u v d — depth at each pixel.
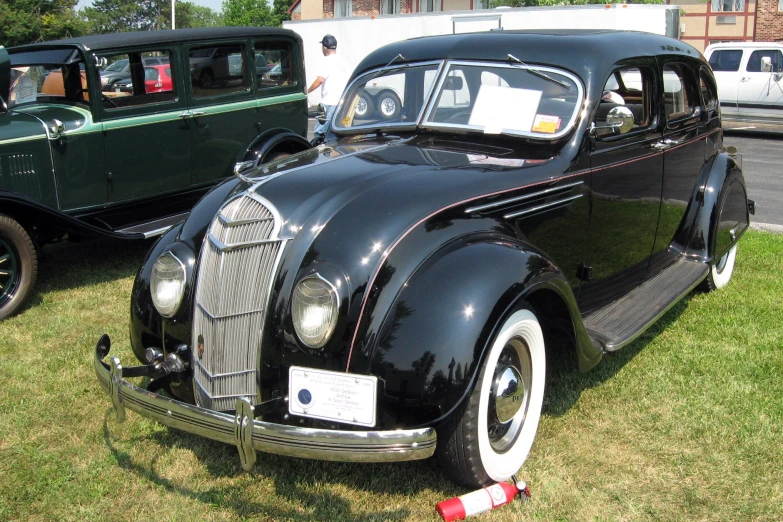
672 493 3.02
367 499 3.00
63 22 48.12
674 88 4.65
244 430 2.62
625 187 4.09
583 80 3.70
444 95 3.98
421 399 2.62
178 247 3.20
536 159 3.58
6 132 5.54
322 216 2.91
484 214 3.15
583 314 4.01
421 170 3.26
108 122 6.08
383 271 2.79
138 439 3.48
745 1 33.00
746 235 7.12
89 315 5.15
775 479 3.10
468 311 2.69
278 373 2.84
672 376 4.05
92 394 3.94
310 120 16.64
